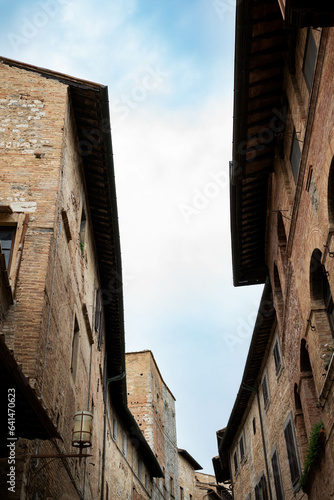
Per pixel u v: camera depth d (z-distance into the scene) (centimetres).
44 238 1204
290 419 1809
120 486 2519
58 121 1412
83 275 1700
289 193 1572
